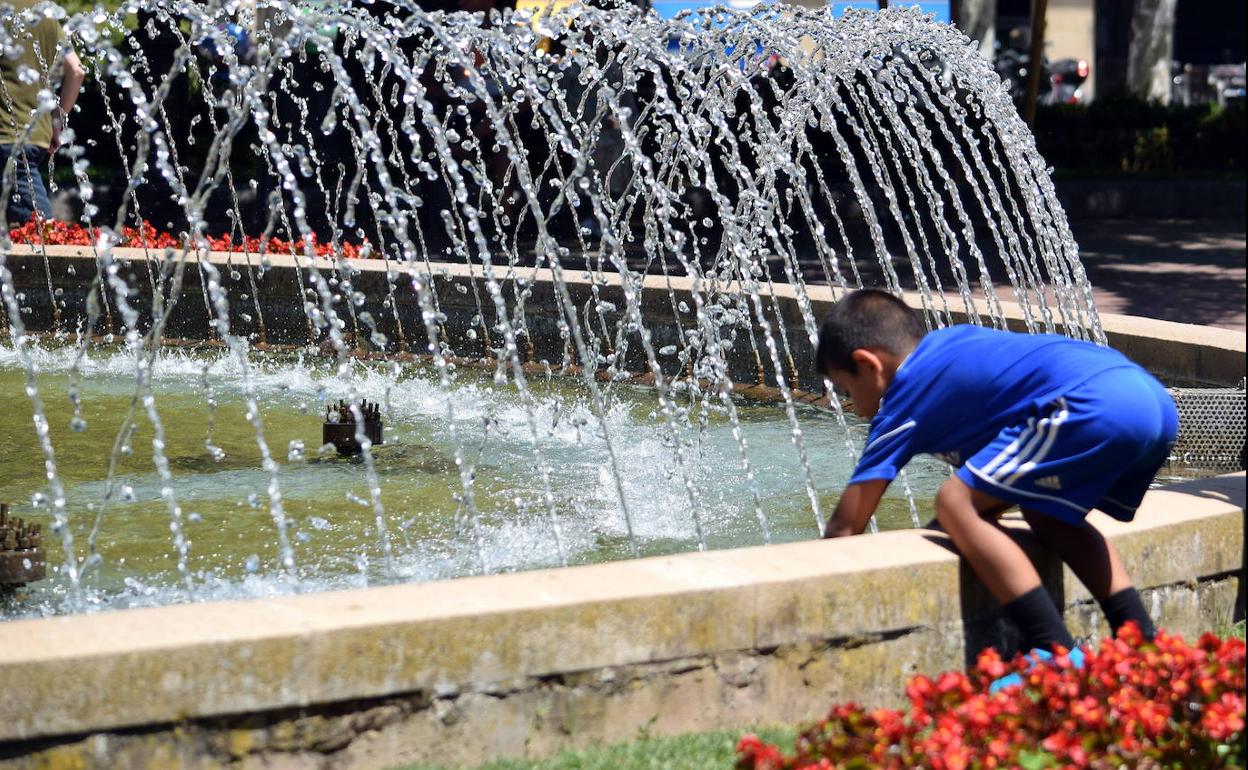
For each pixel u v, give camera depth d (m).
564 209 17.25
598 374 10.28
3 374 10.18
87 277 11.80
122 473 7.30
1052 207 8.70
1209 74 48.00
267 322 11.52
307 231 5.98
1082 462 4.17
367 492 6.95
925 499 7.11
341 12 6.27
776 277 17.20
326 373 10.31
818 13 8.49
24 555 5.46
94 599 5.38
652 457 7.81
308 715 3.44
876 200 20.73
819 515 6.64
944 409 4.34
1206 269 18.72
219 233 16.52
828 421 8.80
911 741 3.31
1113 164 28.67
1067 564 4.36
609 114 17.27
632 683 3.75
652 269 14.95
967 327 4.52
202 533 6.24
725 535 6.34
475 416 8.88
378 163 5.99
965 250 19.61
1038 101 29.41
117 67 5.72
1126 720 3.36
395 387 9.83
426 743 3.55
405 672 3.52
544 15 7.59
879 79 8.85
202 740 3.35
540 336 10.64
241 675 3.37
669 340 10.07
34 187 12.74
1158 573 4.55
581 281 10.39
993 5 24.92
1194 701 3.48
